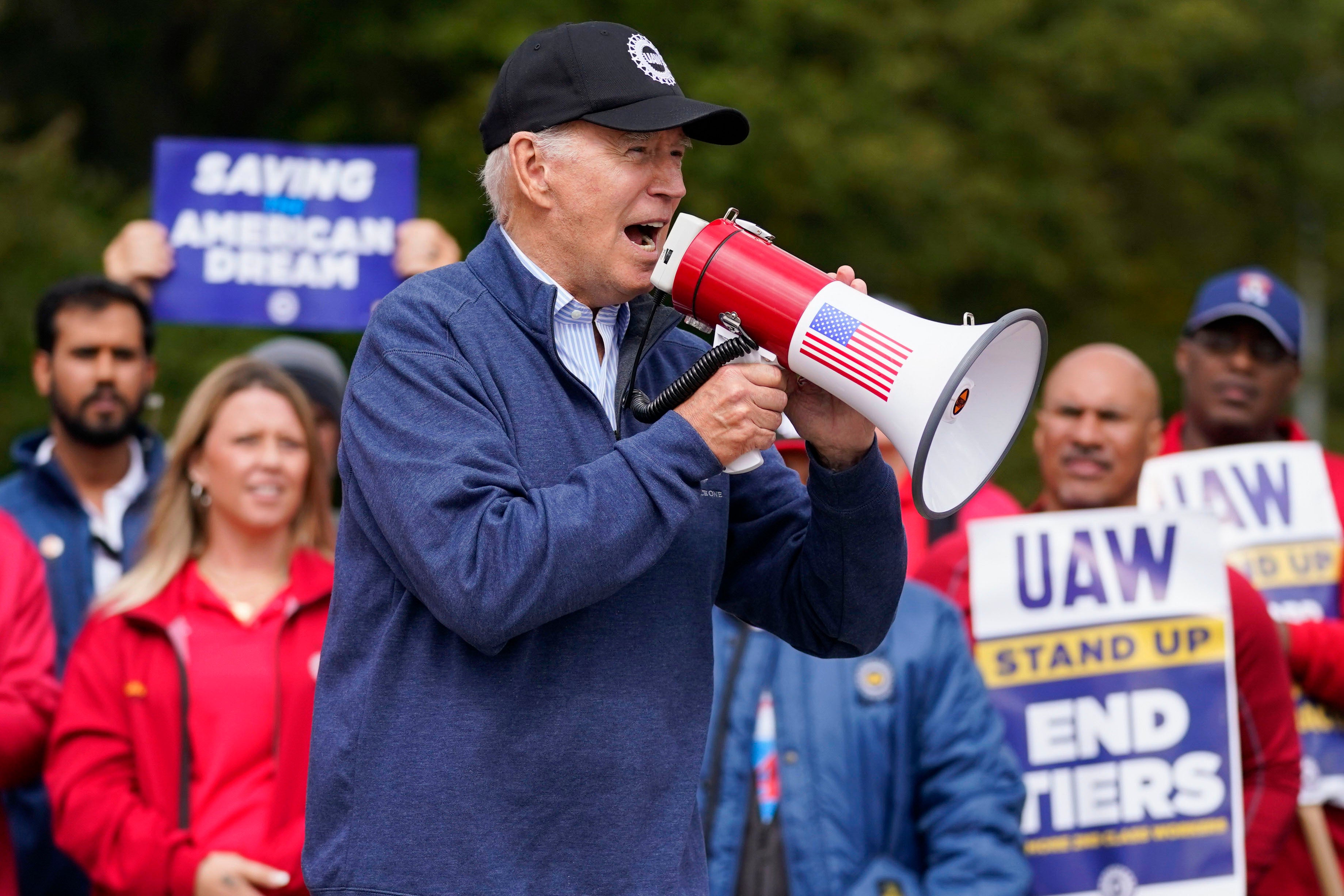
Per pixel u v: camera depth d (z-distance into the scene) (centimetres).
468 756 768
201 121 4341
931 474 779
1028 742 1338
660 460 758
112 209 3759
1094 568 1357
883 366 772
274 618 1299
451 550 742
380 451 776
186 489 1341
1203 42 4784
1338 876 1430
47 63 4366
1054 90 4653
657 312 869
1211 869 1311
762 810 1173
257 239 1792
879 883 1156
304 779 1254
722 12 3947
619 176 816
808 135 3778
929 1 4422
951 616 1248
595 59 818
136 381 1591
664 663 805
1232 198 5266
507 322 816
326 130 3866
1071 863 1321
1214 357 1655
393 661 786
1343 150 5319
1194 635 1343
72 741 1257
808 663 1202
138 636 1275
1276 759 1365
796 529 884
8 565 1366
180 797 1237
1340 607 1516
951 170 4231
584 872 775
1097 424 1471
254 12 4075
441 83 3934
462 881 762
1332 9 5253
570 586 740
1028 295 4669
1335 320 7206
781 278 800
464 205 3641
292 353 1767
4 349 3303
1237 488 1541
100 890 1241
